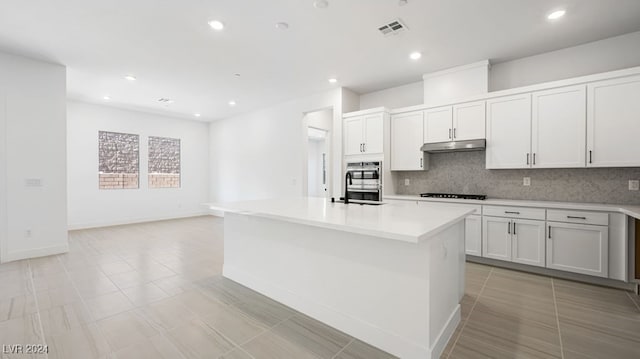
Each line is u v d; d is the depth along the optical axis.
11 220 3.53
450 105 3.89
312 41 3.18
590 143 2.95
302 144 5.54
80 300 2.45
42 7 2.50
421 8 2.55
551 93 3.16
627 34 3.00
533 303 2.42
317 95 5.19
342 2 2.47
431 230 1.45
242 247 2.82
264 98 5.49
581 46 3.24
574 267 2.90
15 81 3.50
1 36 3.04
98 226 5.95
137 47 3.31
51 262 3.52
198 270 3.25
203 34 3.02
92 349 1.76
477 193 3.99
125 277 3.01
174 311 2.26
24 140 3.58
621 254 2.69
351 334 1.92
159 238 4.93
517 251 3.23
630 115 2.75
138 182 6.57
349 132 4.75
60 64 3.79
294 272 2.31
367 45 3.27
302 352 1.75
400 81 4.51
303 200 3.23
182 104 5.94
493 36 3.05
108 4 2.47
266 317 2.17
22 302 2.41
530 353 1.73
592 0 2.41
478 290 2.71
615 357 1.69
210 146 7.87
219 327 2.03
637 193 2.97
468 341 1.86
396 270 1.72
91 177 5.87
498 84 3.77
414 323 1.65
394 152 4.47
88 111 5.82
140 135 6.58
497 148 3.52
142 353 1.73
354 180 4.62
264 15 2.66
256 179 6.48
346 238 1.95
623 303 2.42
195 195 7.62
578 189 3.29
